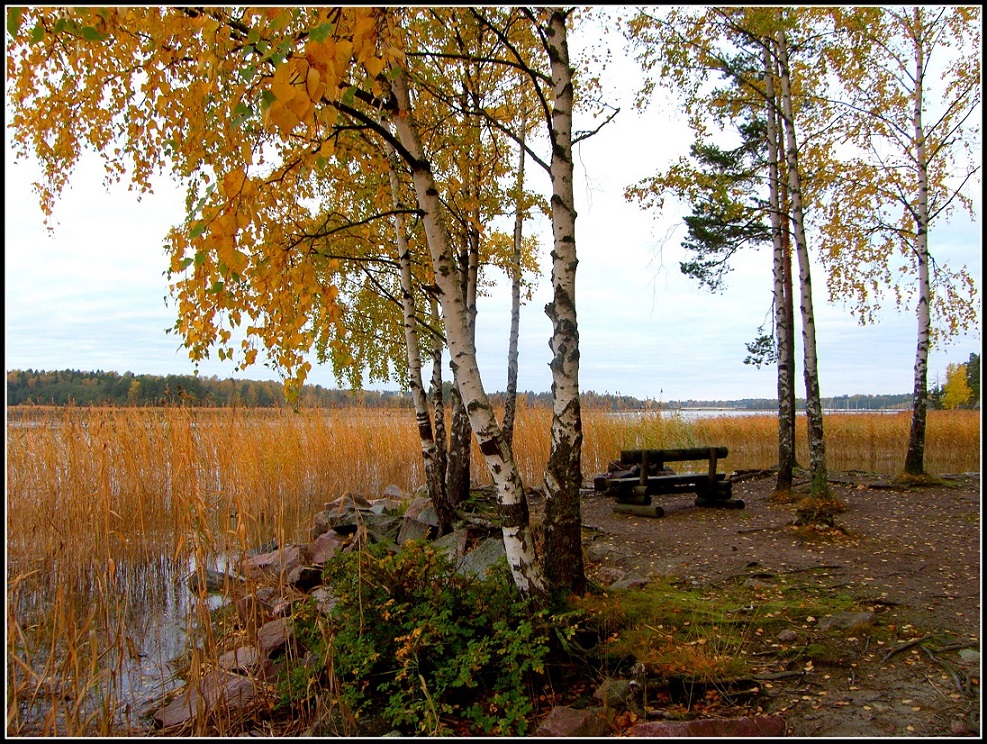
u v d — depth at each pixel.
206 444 6.37
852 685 3.43
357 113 3.68
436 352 8.50
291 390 3.63
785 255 10.22
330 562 4.20
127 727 3.59
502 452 4.07
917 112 9.27
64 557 5.31
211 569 6.38
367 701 3.56
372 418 12.04
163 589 6.21
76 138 4.57
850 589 4.95
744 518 7.84
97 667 3.86
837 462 15.27
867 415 18.50
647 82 7.62
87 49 3.91
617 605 4.05
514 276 8.98
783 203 9.61
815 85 8.74
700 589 5.12
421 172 4.03
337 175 6.66
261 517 7.90
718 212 9.02
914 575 5.24
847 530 6.69
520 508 4.09
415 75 4.98
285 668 4.00
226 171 3.79
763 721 2.98
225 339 3.31
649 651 3.63
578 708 3.36
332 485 10.22
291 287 3.67
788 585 5.13
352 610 3.93
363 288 8.40
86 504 6.07
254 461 7.92
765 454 17.02
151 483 6.99
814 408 7.23
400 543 6.98
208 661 4.03
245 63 3.27
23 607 5.37
